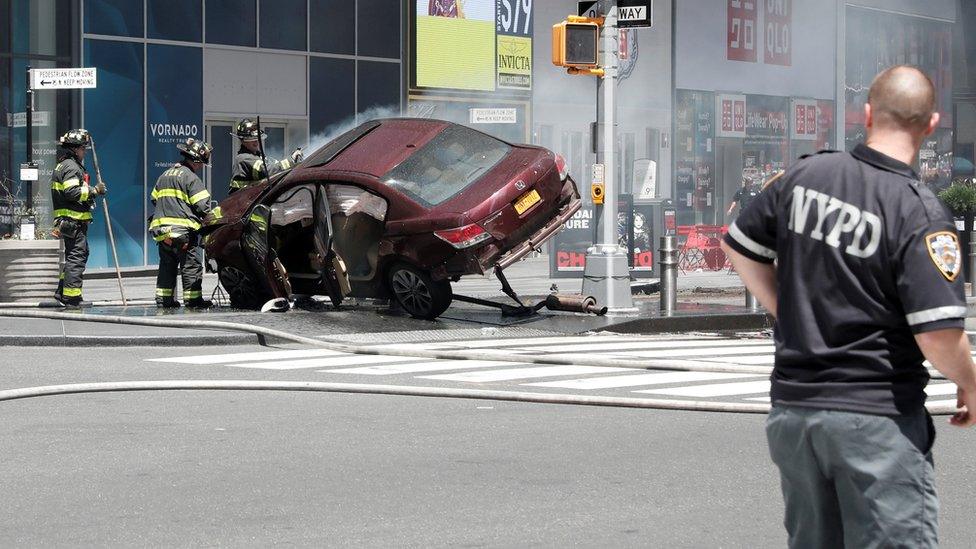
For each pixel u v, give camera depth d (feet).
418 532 32.73
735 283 125.39
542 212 80.28
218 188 141.49
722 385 57.88
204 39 139.13
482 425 47.44
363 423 47.73
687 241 143.43
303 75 147.43
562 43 86.38
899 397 19.71
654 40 183.83
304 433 45.70
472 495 36.68
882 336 19.84
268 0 143.95
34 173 96.94
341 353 70.18
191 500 36.01
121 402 52.21
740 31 197.06
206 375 60.95
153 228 87.35
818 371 20.07
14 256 90.07
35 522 33.63
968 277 126.93
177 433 45.57
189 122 138.21
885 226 19.71
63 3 129.90
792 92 207.00
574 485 37.99
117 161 132.98
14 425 46.98
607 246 88.74
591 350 72.18
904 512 19.71
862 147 20.35
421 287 80.23
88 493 36.81
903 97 20.07
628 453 42.52
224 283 88.53
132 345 72.28
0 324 77.77
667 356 69.51
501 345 74.02
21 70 128.16
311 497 36.40
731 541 32.12
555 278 120.57
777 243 20.67
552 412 50.34
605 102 88.43
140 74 134.62
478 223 77.46
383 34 154.30
